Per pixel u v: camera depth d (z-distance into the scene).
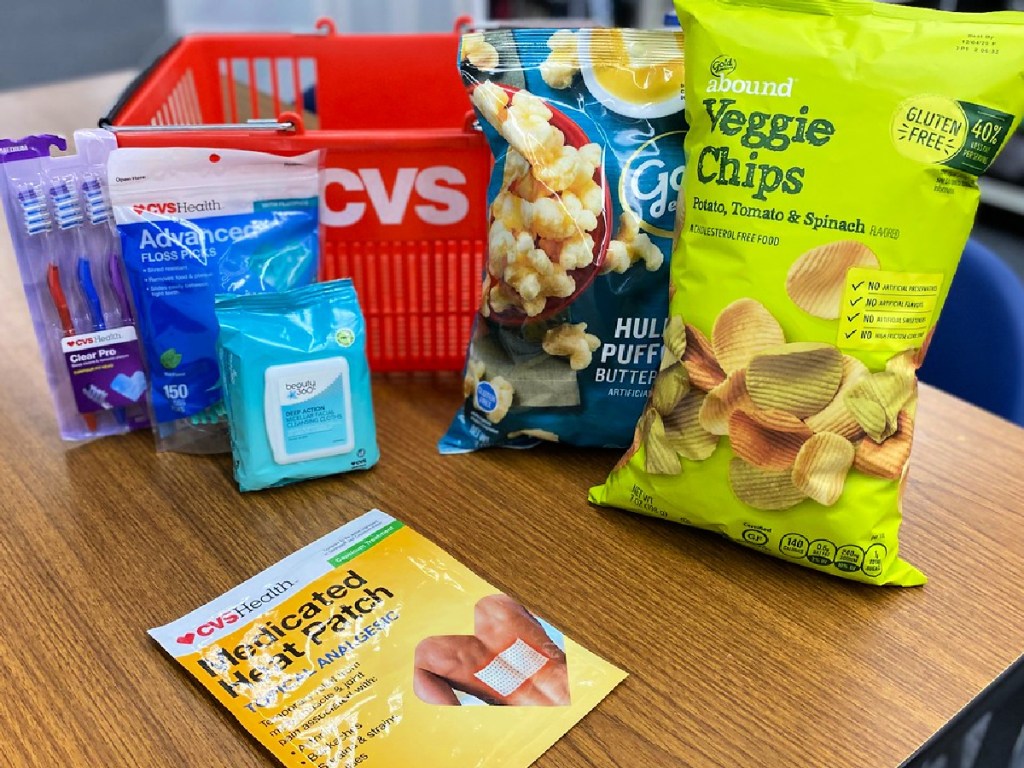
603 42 0.83
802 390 0.72
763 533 0.75
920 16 0.69
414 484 0.86
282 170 0.87
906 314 0.71
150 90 1.02
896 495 0.73
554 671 0.66
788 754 0.60
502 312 0.86
